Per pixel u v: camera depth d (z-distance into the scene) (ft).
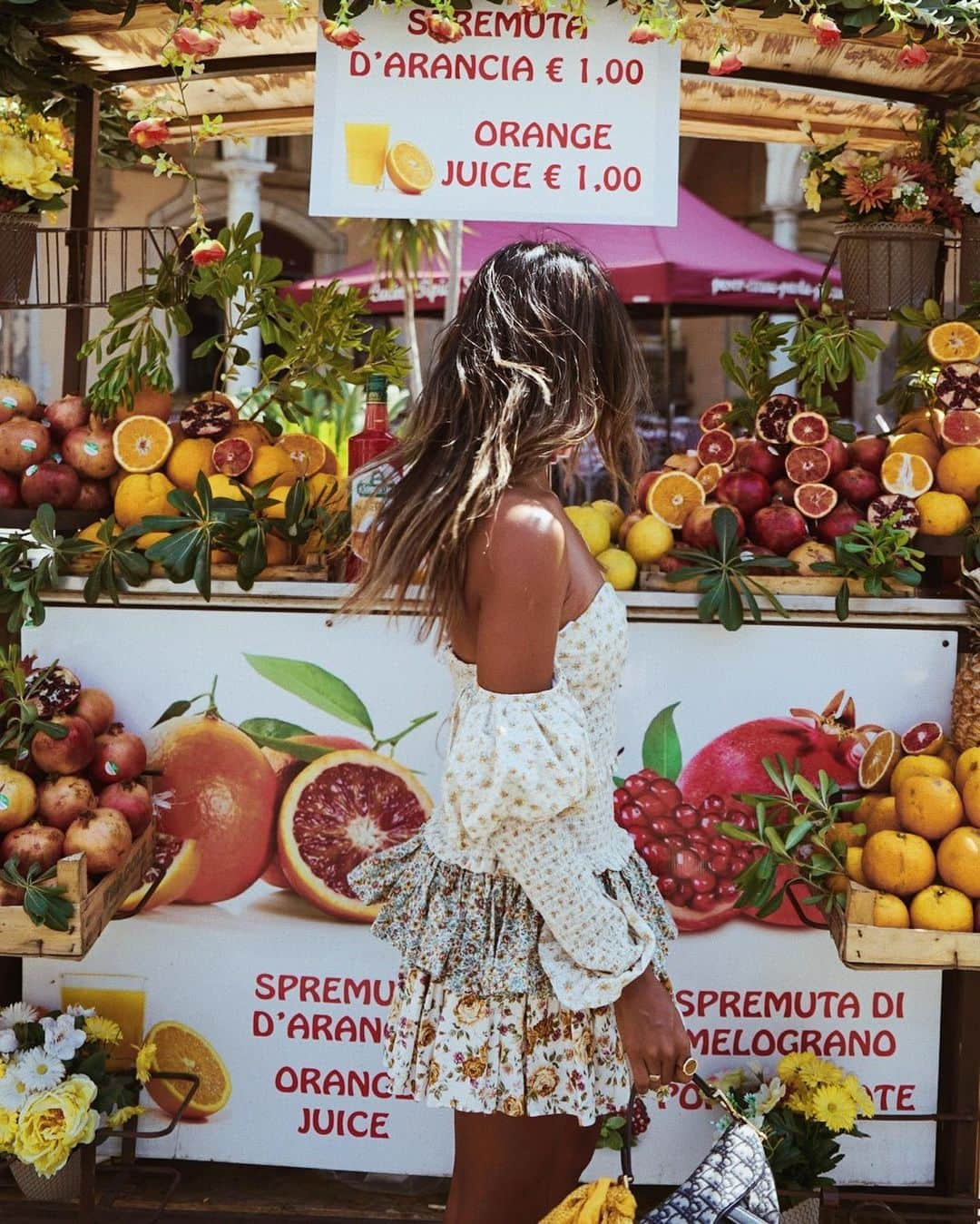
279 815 8.09
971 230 9.02
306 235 42.57
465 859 5.36
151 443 8.15
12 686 7.69
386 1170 8.20
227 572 7.83
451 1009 5.33
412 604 7.86
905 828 7.27
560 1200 5.83
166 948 8.18
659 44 7.62
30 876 6.92
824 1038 8.12
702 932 8.08
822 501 7.97
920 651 7.96
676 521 8.00
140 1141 8.30
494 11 7.61
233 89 9.98
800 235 39.83
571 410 5.19
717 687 7.98
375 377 8.23
